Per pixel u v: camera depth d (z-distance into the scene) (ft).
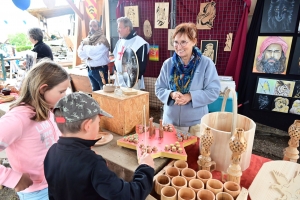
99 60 9.68
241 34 9.08
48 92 2.96
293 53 8.54
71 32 15.19
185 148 3.86
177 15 10.17
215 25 9.52
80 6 13.00
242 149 2.57
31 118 3.04
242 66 9.55
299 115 8.99
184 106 4.81
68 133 2.17
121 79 5.21
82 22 13.12
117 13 11.57
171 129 4.09
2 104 6.42
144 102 4.57
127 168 3.13
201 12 9.57
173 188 2.57
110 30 12.37
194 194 2.47
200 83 4.68
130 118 4.31
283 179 2.77
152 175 2.44
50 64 3.05
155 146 3.48
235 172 2.70
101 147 3.79
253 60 9.33
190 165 3.37
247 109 10.03
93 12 12.19
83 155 2.08
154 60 11.51
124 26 7.77
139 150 3.40
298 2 8.00
